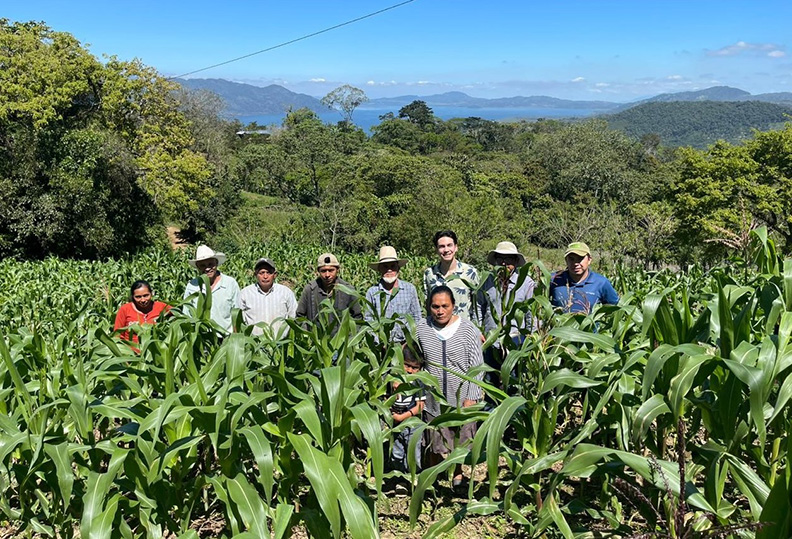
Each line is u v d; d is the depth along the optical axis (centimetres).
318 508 275
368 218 3409
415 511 264
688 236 2633
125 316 514
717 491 235
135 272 1404
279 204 5556
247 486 238
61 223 2302
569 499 350
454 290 476
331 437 254
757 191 2519
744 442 264
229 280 561
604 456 226
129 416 260
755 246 440
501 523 349
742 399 256
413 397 402
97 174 2395
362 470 407
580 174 5838
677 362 259
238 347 273
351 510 219
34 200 2250
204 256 525
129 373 309
